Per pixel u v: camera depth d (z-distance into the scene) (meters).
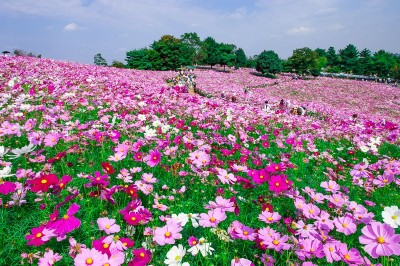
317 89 49.84
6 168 3.23
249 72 68.06
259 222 3.45
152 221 3.01
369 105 38.84
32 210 3.20
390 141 9.48
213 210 2.80
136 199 3.09
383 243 2.28
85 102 8.42
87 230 2.90
